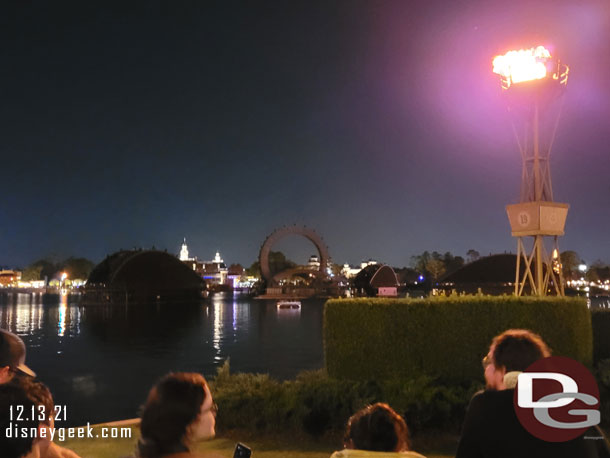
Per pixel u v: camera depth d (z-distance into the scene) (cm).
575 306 1098
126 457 329
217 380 1335
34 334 5703
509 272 16738
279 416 1045
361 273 18750
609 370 1096
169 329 6306
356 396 1019
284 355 3781
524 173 1706
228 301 16512
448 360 1090
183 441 306
